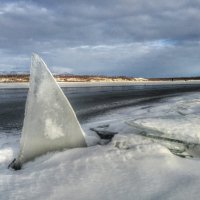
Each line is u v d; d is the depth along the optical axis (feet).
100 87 183.93
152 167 21.77
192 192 17.85
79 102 86.89
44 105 25.54
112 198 17.87
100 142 30.01
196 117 33.63
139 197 17.75
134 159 23.30
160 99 92.53
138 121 30.89
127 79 359.66
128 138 28.12
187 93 119.03
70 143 26.45
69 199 18.02
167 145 26.89
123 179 20.17
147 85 221.66
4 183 20.49
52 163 23.75
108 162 22.91
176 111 46.14
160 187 18.80
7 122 54.08
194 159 24.45
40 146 25.36
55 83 26.08
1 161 26.32
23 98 103.35
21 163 24.40
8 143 32.78
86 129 36.47
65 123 26.27
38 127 25.31
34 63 25.61
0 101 93.15
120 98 100.53
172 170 21.24
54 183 20.13
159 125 29.30
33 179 20.94
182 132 27.66
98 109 68.49
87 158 23.77
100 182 19.94
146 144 26.32
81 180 20.34
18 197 18.43
